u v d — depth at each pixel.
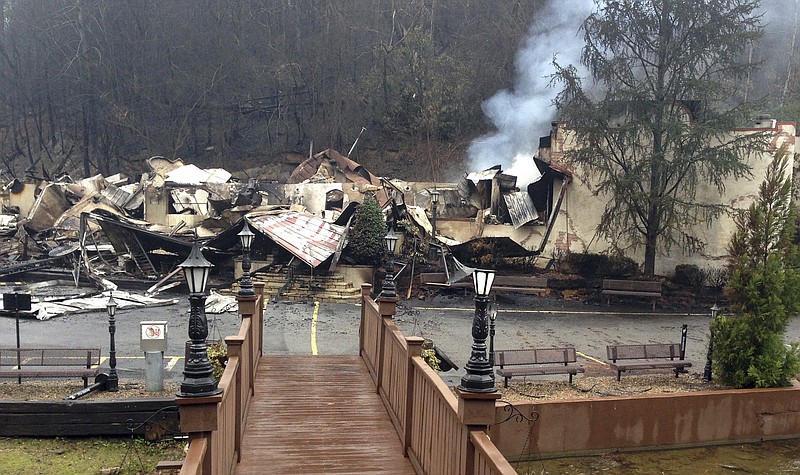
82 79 57.09
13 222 40.81
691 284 28.39
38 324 20.23
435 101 51.91
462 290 27.09
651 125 27.44
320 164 43.09
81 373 13.07
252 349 10.28
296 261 26.94
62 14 58.47
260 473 7.16
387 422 9.06
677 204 28.25
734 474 11.55
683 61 27.86
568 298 27.64
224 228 31.80
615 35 29.16
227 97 58.81
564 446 11.88
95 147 58.97
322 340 18.62
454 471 5.77
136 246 29.47
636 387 14.48
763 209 14.92
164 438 11.41
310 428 8.73
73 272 28.36
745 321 14.20
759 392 13.25
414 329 20.70
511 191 33.50
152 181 38.59
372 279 26.86
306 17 58.81
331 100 56.53
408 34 53.16
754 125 30.12
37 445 11.09
